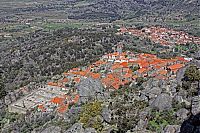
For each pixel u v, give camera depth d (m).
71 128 122.19
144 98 128.38
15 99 198.38
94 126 117.56
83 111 136.75
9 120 174.38
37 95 197.75
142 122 110.19
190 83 124.56
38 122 157.88
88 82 164.38
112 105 128.62
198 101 91.38
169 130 98.75
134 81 165.88
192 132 85.31
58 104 174.12
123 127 110.12
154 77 160.38
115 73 195.25
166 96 117.56
